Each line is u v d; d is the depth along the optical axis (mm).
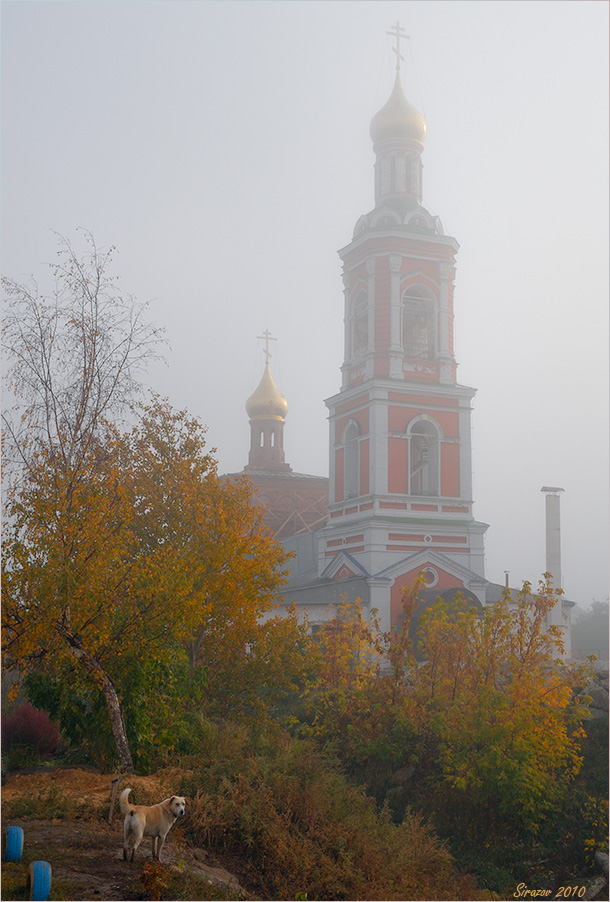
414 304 51094
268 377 76250
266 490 69438
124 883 11867
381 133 53062
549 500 48906
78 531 17453
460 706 24266
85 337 20141
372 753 25438
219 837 15500
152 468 24844
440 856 19094
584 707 24297
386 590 45875
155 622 18750
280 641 26953
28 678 20859
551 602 25219
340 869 15922
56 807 15016
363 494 48844
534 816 21922
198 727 21328
